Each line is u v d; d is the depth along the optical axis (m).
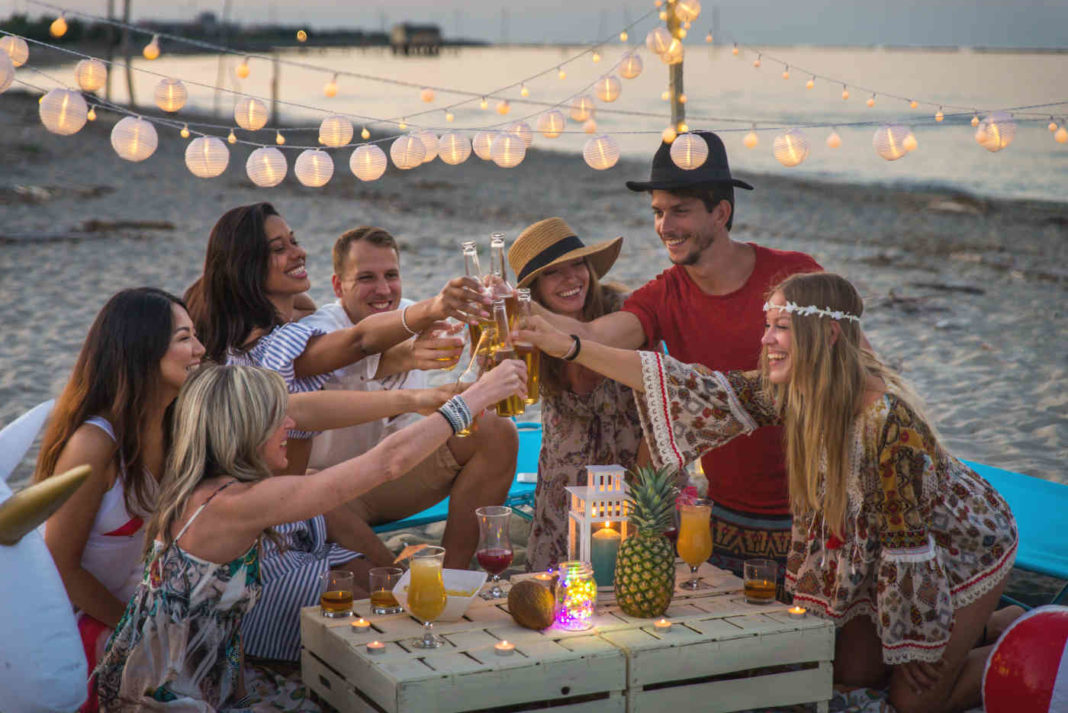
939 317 10.34
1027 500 4.39
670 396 3.37
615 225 17.03
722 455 3.85
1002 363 8.49
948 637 3.10
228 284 3.74
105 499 3.05
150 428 3.09
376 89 61.62
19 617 2.68
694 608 3.23
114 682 2.78
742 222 17.95
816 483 3.18
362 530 3.83
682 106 3.97
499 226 16.73
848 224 17.77
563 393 3.90
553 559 4.02
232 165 23.72
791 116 38.84
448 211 18.52
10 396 6.88
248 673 3.46
